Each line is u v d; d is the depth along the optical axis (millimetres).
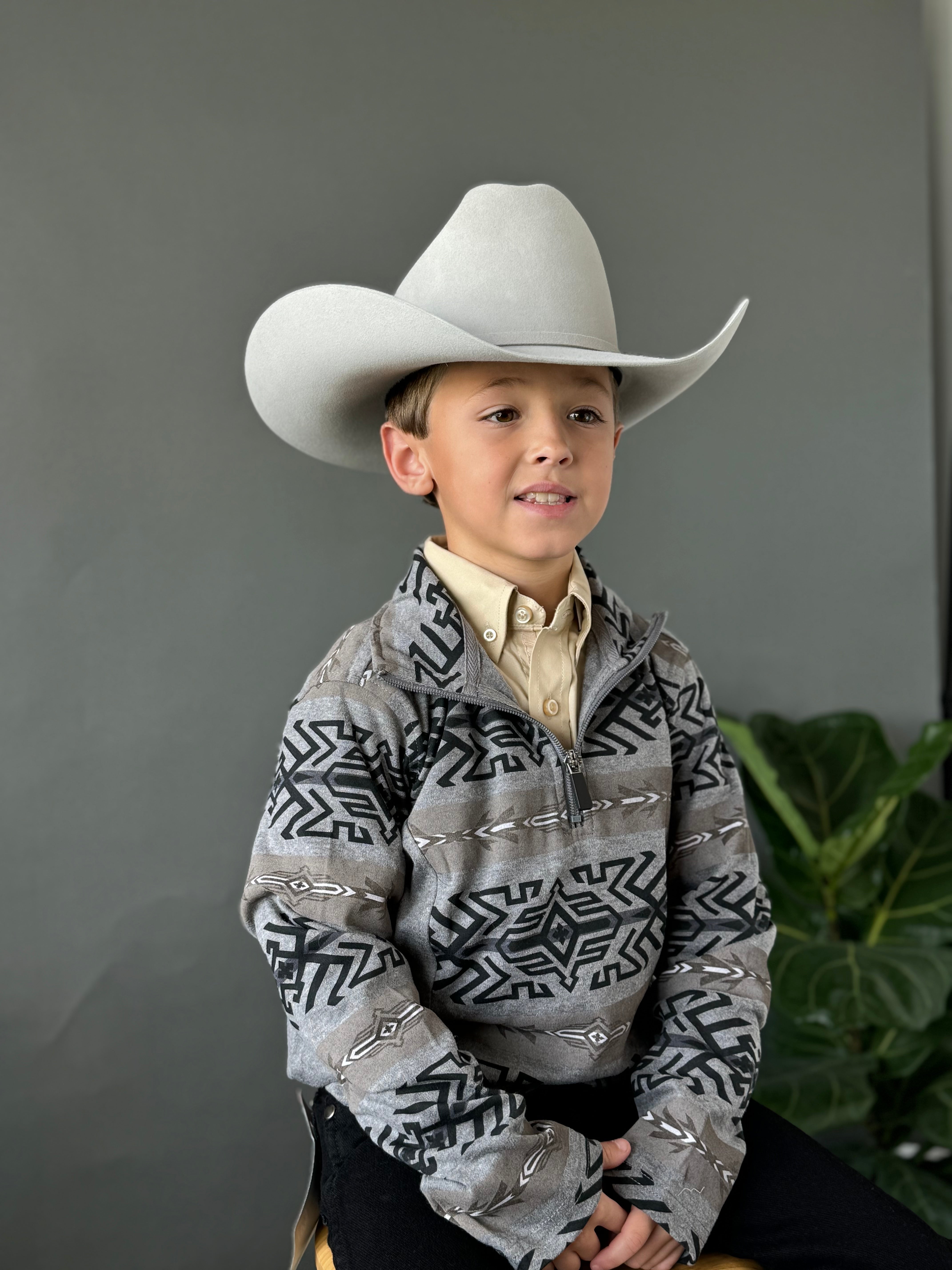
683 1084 805
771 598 1682
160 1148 1510
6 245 1410
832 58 1658
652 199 1614
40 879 1456
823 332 1674
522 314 821
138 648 1476
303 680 1526
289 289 1499
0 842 1439
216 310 1478
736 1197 806
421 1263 702
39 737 1448
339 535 1533
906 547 1708
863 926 1594
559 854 809
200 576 1491
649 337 1623
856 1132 1614
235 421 1493
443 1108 702
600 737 856
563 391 815
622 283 1611
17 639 1437
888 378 1691
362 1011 736
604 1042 840
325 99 1501
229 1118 1532
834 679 1705
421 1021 739
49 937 1462
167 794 1493
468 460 817
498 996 825
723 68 1630
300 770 799
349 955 753
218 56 1465
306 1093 1562
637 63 1603
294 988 754
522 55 1563
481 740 816
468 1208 676
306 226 1500
